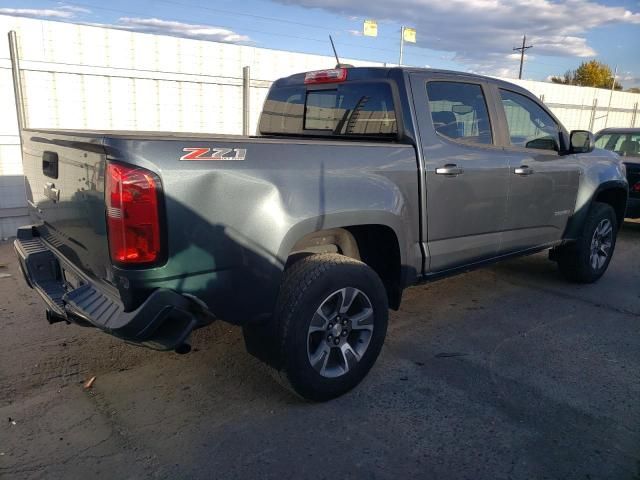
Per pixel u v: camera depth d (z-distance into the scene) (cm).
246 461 273
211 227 266
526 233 474
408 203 362
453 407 325
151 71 831
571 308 505
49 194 337
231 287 278
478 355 400
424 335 436
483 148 419
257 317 293
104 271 274
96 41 782
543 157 477
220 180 267
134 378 357
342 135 422
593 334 443
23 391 338
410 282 377
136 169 245
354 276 322
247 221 277
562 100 1566
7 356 385
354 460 274
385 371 372
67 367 371
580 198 530
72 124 787
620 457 279
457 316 480
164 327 265
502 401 333
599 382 359
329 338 321
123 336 256
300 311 300
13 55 717
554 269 640
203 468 267
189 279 264
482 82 431
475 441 291
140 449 281
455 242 405
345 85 416
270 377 359
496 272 622
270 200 284
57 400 328
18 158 753
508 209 446
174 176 253
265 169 284
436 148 381
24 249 368
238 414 316
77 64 772
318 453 280
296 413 318
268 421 309
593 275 574
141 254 251
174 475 262
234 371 369
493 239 439
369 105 398
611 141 968
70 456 275
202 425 304
